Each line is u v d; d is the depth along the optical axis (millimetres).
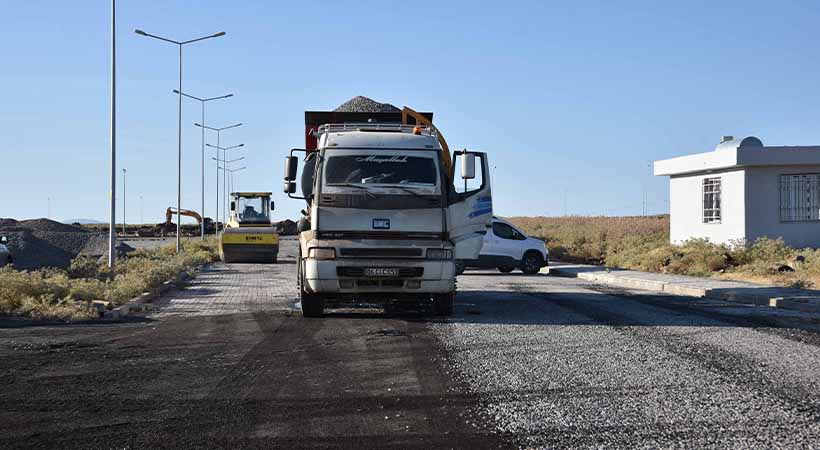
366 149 14281
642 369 9234
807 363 9562
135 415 7230
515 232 30109
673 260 28125
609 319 14133
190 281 25547
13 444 6293
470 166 14602
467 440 6316
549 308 16188
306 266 13953
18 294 15680
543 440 6312
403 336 12133
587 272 27547
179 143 43688
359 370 9336
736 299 18047
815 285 20500
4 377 9016
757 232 28781
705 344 11086
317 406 7535
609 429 6625
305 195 14875
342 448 6113
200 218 63906
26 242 35781
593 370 9195
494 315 14961
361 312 15812
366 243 13867
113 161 25219
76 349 11016
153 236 88375
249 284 24203
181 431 6664
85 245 45656
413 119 17812
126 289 18203
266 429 6703
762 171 28734
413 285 13992
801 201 28875
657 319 14109
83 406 7594
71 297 16141
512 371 9172
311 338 12023
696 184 31875
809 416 7000
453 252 14172
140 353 10680
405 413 7227
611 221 81750
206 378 8938
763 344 11070
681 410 7250
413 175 14180
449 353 10484
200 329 13148
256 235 38281
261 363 9883
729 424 6742
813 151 28188
